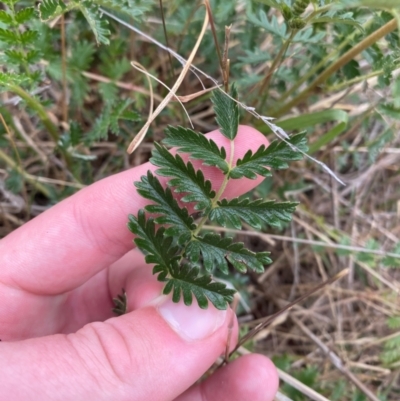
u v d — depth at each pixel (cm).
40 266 9
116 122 11
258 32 12
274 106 11
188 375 8
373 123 16
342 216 16
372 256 13
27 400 7
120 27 12
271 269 15
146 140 14
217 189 8
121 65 12
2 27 9
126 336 7
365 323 16
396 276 16
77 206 9
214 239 7
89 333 7
